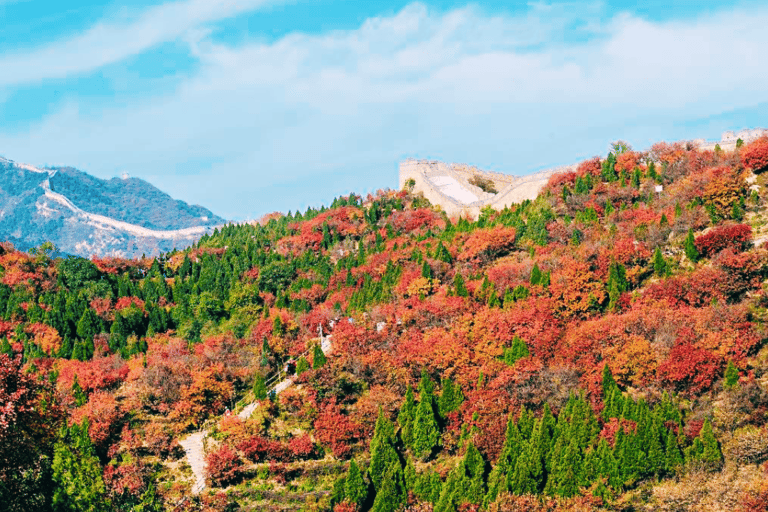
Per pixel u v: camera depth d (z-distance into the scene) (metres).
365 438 161.62
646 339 170.62
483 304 195.38
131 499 141.38
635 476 143.75
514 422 156.00
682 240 197.88
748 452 143.12
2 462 98.81
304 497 149.75
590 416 152.25
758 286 177.25
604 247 198.88
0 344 196.25
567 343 174.38
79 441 150.75
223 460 152.75
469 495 142.75
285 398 169.50
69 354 199.25
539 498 142.38
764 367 159.88
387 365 174.38
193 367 182.00
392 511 143.12
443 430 160.88
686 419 154.75
